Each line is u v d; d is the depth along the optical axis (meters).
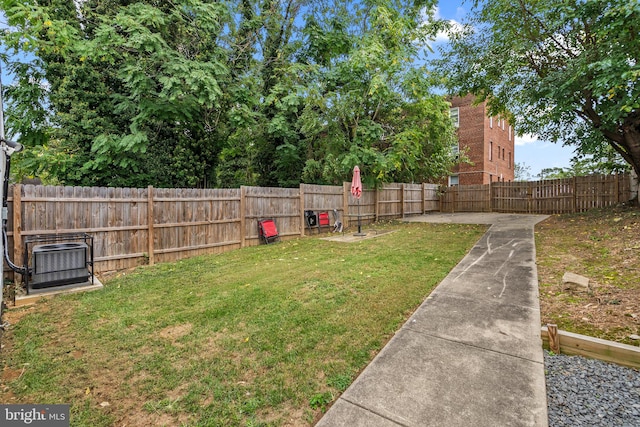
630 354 2.34
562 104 7.27
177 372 2.49
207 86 7.98
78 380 2.42
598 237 6.19
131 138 8.16
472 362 2.45
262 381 2.32
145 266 6.20
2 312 3.78
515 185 13.93
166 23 8.74
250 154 13.34
